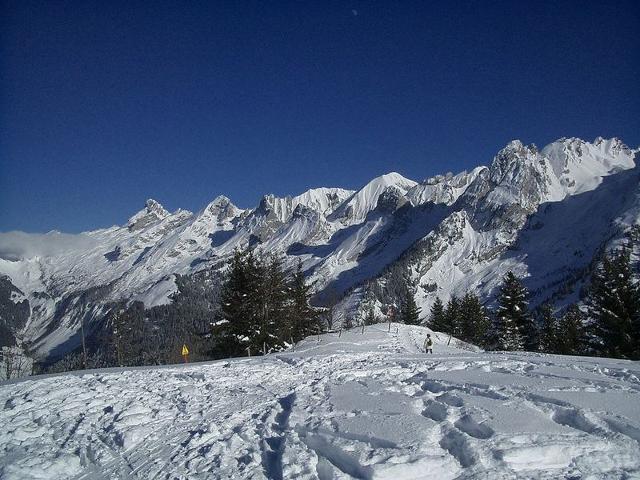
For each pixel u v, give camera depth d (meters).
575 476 6.67
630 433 7.82
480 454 7.24
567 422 8.84
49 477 7.96
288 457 7.93
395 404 10.68
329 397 11.84
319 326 52.03
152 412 11.39
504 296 53.97
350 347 29.06
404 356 21.48
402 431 8.45
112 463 8.52
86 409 11.70
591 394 10.21
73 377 16.08
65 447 9.30
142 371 17.66
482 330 65.25
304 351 25.64
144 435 9.82
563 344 46.03
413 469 6.90
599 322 35.66
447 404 10.04
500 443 7.54
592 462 7.01
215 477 7.59
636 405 9.21
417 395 11.94
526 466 6.95
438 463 7.05
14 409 11.57
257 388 14.13
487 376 13.52
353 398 11.51
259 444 9.00
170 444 9.28
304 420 9.90
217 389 14.06
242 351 38.28
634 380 12.90
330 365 18.64
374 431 8.51
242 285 38.28
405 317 79.44
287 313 42.16
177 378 15.66
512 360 17.97
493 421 8.47
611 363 16.69
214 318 39.53
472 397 10.43
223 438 9.44
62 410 11.52
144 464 8.37
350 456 7.47
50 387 13.89
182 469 8.02
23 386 14.27
